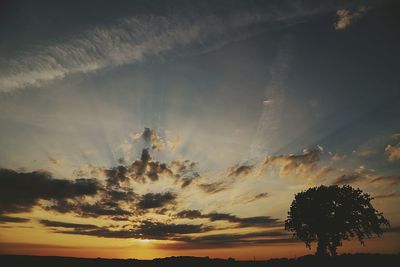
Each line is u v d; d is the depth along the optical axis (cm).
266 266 4475
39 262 5962
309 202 4256
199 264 5253
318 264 3991
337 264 3919
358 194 4200
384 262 3922
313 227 4181
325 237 4128
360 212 4081
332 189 4231
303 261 4353
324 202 4169
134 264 5691
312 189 4353
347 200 4109
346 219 4050
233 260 5434
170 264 5481
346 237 4131
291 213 4409
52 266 5594
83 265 5719
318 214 4134
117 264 5753
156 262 5788
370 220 4019
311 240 4312
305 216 4228
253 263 4903
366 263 3884
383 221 4059
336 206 4138
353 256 4275
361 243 4112
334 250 4138
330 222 4072
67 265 5731
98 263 5881
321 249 4153
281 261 4750
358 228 4062
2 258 6256
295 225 4322
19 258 6322
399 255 4247
